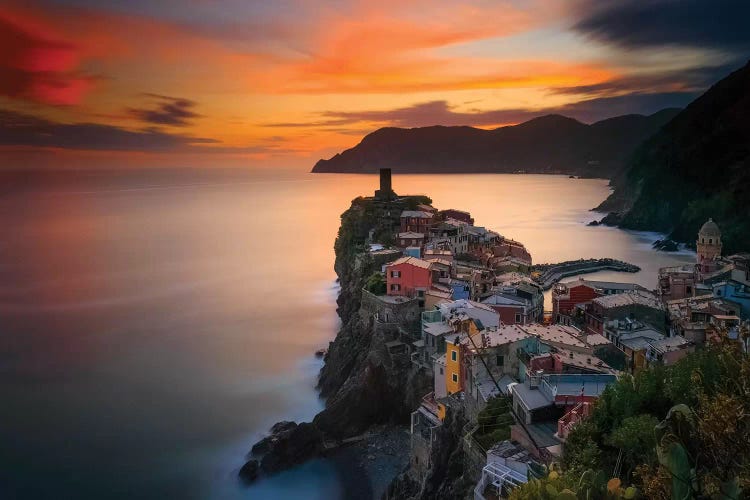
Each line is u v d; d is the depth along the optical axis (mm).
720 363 33594
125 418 95312
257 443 83500
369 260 123938
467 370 61875
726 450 21828
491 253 151125
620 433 34031
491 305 89562
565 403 47625
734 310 95938
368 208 167000
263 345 129125
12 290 184750
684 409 24391
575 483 27344
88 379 111312
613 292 116750
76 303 168500
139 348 128500
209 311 158500
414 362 85812
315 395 102250
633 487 24656
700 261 159375
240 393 103688
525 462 41844
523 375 57594
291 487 74938
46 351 126625
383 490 71500
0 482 77250
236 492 74500
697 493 21578
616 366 62250
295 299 171625
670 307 103438
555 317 108375
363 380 88188
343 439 84375
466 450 51000
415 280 99750
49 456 83750
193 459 82375
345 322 123750
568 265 192750
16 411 98000
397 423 85438
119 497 73812
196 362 119125
